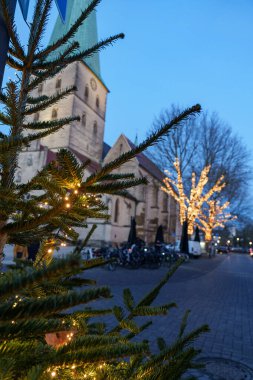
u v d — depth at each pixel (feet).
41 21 5.43
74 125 143.02
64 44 5.90
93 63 161.79
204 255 138.92
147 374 4.53
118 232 131.23
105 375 4.54
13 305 2.26
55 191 4.17
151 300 5.79
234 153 117.80
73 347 3.18
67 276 4.41
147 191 168.35
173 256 77.71
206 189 121.08
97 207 5.45
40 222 4.07
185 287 43.57
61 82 143.74
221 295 38.88
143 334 20.49
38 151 125.18
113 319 21.59
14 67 5.69
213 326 23.80
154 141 3.80
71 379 4.23
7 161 4.30
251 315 28.58
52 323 2.77
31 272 2.19
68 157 3.90
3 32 5.21
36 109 5.82
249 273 75.25
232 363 16.22
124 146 163.63
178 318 25.36
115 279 45.06
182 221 104.01
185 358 4.54
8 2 5.32
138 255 61.41
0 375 2.67
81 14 5.72
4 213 4.35
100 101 169.17
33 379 2.69
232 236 352.08
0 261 4.46
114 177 4.34
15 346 3.08
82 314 5.03
